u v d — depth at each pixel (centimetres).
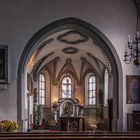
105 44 1612
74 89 3306
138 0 1576
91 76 3219
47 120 3206
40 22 1580
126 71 1597
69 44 2555
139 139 459
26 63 1564
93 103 3197
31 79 2762
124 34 1620
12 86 1529
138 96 1588
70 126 2547
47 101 3256
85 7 1611
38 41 1584
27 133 587
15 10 1575
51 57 3002
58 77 3284
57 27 1592
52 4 1594
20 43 1559
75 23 1603
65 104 3216
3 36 1555
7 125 1276
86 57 2998
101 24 1616
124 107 1577
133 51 1484
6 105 1516
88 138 464
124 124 1567
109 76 2508
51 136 490
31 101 2772
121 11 1631
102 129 2817
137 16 1636
